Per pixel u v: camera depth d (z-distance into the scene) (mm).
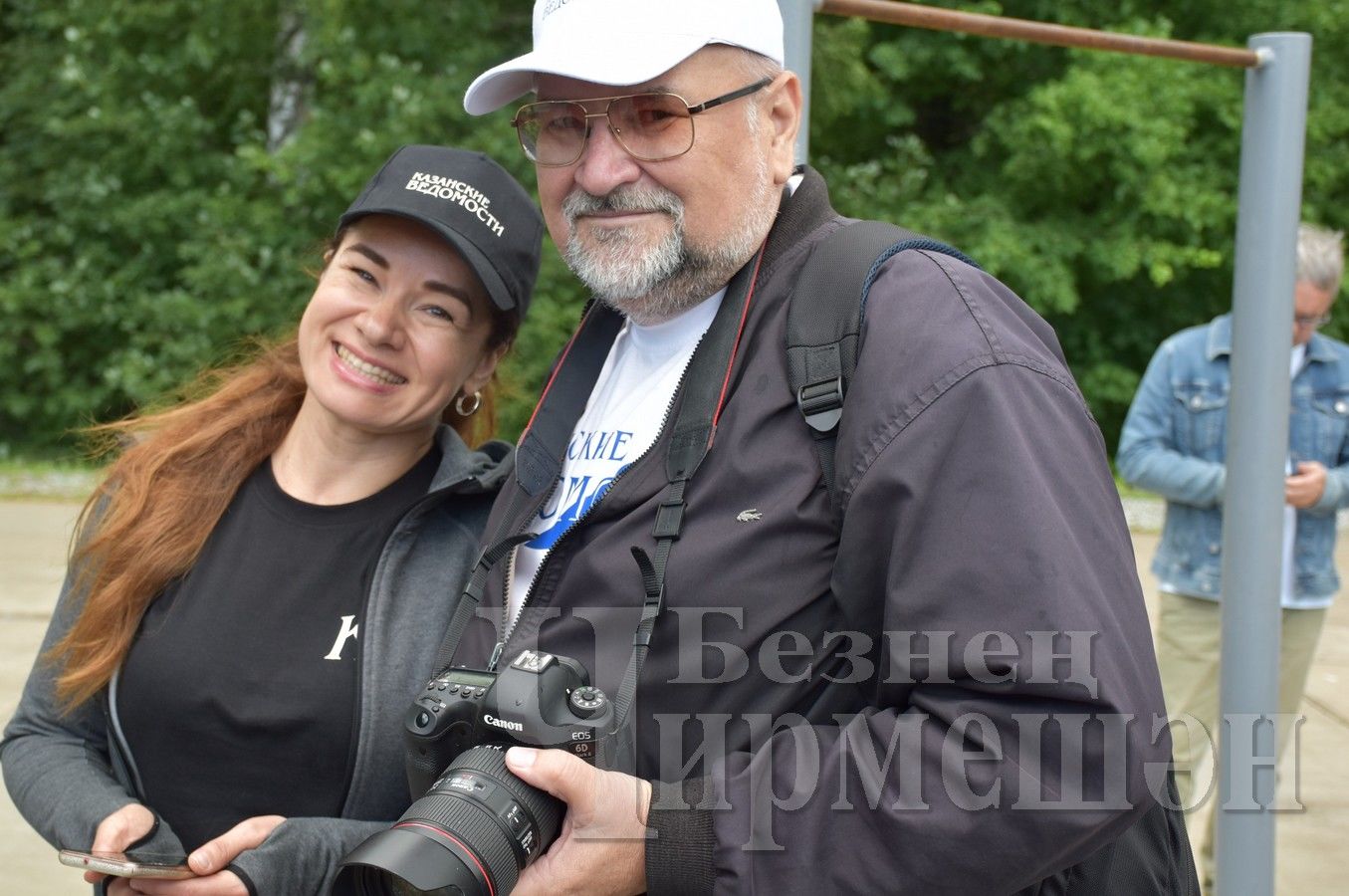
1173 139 11133
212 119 11938
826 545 1370
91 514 1920
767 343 1466
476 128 10195
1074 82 11102
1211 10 11750
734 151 1524
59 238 11297
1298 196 2338
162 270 11562
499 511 1739
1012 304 1408
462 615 1615
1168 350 3402
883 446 1303
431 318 1829
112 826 1648
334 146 10422
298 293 10656
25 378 11555
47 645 1895
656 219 1526
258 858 1590
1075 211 11859
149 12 11258
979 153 11867
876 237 1472
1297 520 3295
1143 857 1418
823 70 11023
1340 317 12047
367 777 1750
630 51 1479
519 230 1859
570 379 1720
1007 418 1262
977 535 1236
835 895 1262
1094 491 1288
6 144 12320
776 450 1399
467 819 1248
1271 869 2387
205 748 1770
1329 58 12000
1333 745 4375
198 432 1906
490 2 10766
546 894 1293
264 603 1812
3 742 1896
